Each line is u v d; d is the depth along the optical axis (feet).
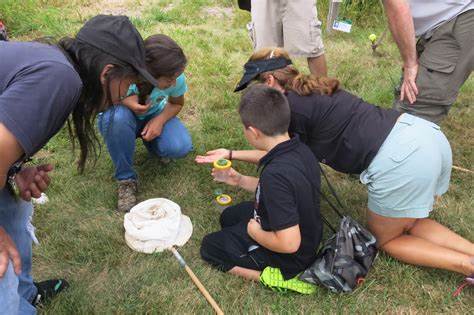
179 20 18.40
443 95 8.65
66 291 7.22
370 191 7.43
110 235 8.36
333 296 7.16
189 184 9.71
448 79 8.50
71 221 8.71
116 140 8.43
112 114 8.16
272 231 6.76
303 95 7.20
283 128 6.69
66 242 8.21
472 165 10.30
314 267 7.06
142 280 7.49
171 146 9.53
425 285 7.39
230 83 13.66
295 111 7.16
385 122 7.20
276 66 7.29
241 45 16.16
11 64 4.25
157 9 19.17
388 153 7.02
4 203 5.34
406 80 8.83
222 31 17.58
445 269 7.54
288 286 7.17
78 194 9.35
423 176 6.94
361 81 13.91
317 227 7.05
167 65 6.80
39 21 17.30
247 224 7.79
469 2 7.98
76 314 6.89
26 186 5.44
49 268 7.79
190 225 8.59
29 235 6.12
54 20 17.57
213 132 11.47
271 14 11.14
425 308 7.04
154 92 8.36
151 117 9.47
